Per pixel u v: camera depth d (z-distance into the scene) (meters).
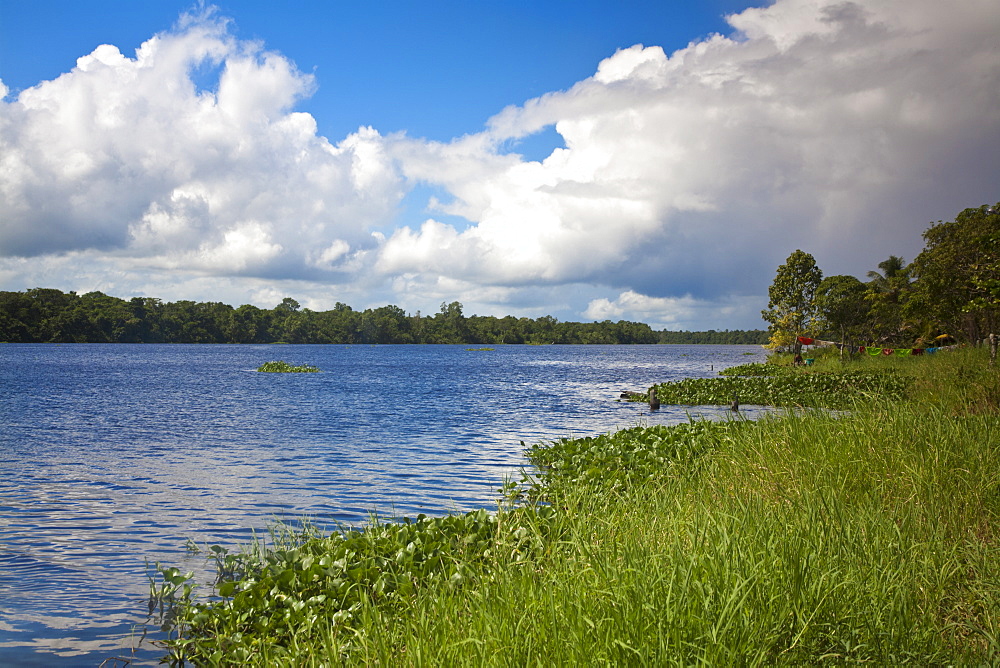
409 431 21.22
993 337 28.28
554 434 20.55
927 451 7.19
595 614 3.92
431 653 4.02
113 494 12.24
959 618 4.42
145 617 6.90
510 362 95.94
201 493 12.30
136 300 198.50
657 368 76.56
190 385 42.78
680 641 3.50
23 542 9.36
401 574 6.23
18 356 95.88
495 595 4.70
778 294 73.88
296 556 7.10
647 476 10.12
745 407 27.48
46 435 20.02
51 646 6.27
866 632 3.88
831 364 48.19
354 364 83.81
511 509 8.93
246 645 5.59
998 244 25.16
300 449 17.45
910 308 34.69
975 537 5.53
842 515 5.43
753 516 5.36
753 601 3.89
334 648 4.53
